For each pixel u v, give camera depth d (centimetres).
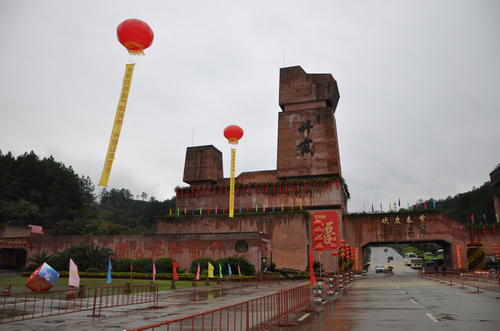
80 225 8006
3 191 8356
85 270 4653
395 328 1161
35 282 1908
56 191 8912
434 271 5569
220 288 3144
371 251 16200
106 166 2336
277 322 1292
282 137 6288
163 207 14875
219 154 7069
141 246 5250
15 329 1284
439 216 5738
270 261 5312
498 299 2011
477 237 5578
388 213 5906
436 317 1380
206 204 6381
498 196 6388
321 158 6050
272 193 6091
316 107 6297
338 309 1669
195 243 5031
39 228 7762
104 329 1273
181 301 2155
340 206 5834
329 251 5628
